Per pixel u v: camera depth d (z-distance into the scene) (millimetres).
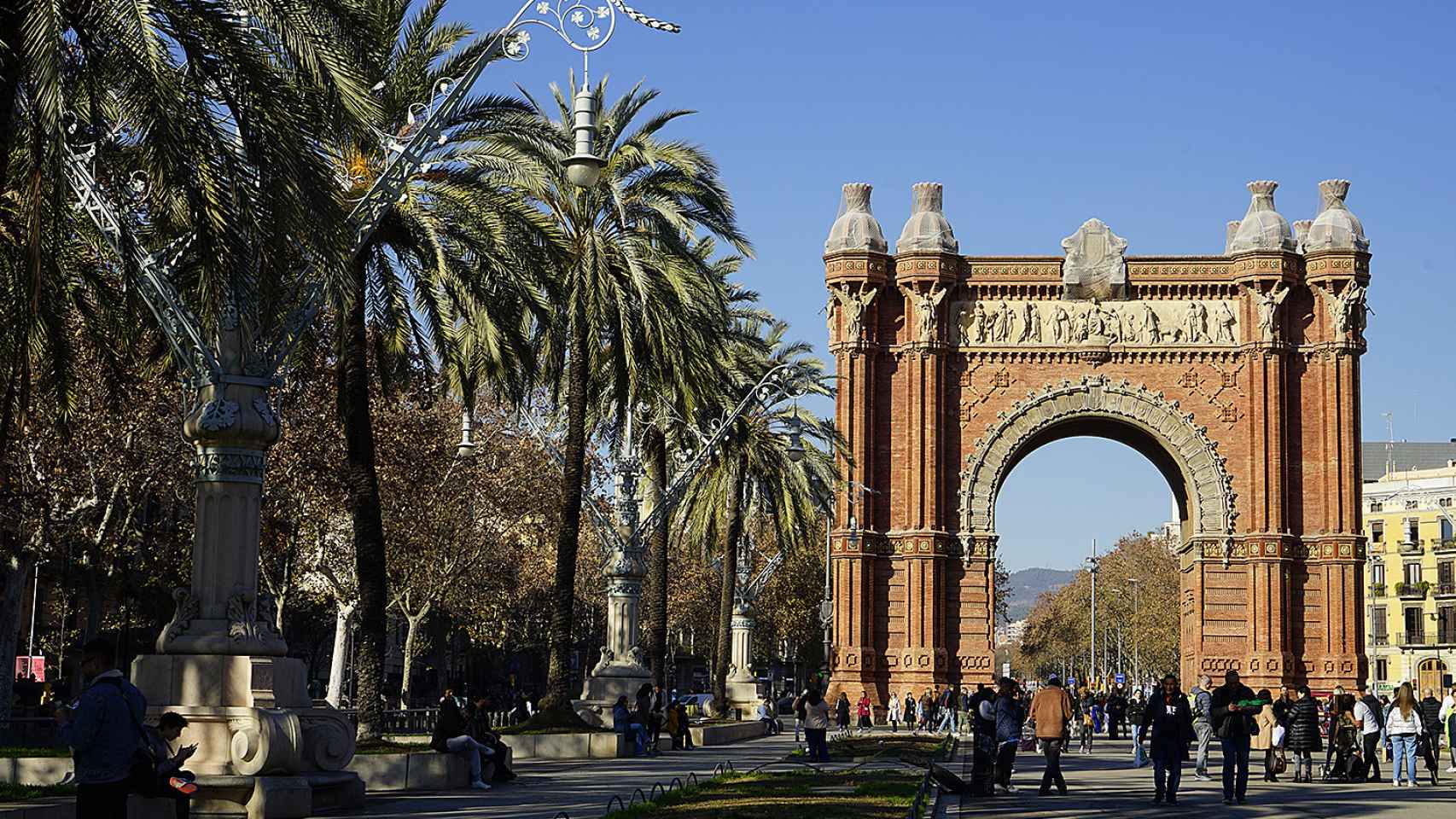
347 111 30500
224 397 31438
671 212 55719
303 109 28078
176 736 24422
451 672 155125
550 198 55281
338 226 28156
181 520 73938
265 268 27906
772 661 165875
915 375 101938
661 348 55281
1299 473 100938
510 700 111312
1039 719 43469
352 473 43594
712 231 61438
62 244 34562
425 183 43688
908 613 100562
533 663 168500
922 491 101062
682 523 94438
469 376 49375
